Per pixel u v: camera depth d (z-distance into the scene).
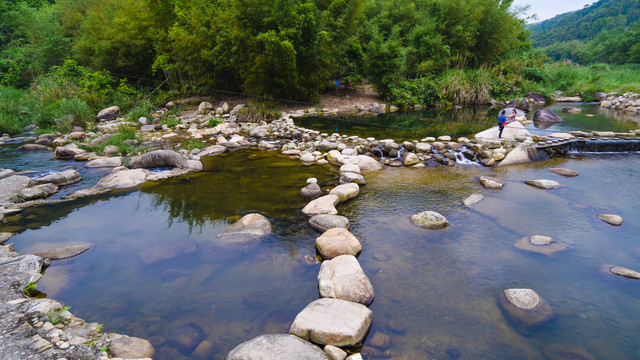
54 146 11.29
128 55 20.27
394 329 3.28
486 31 24.03
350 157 9.00
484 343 3.11
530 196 6.64
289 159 9.59
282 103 18.34
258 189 7.27
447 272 4.23
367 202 6.50
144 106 16.92
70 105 14.20
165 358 2.95
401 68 20.00
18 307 3.33
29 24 24.53
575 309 3.55
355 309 3.32
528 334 3.22
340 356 2.82
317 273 4.25
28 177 7.50
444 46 21.69
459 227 5.43
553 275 4.14
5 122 13.32
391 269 4.31
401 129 13.20
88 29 21.27
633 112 16.98
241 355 2.72
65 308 3.42
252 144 11.34
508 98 21.55
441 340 3.14
